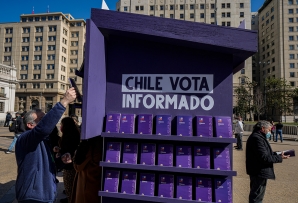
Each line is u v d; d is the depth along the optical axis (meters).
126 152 2.41
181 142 2.40
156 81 2.50
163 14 60.53
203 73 2.43
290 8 58.12
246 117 49.69
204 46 2.31
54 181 2.34
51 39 59.81
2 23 61.97
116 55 2.59
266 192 4.65
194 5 59.38
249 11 57.12
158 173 2.41
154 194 2.38
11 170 5.81
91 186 2.75
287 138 15.51
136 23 2.32
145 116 2.40
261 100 43.62
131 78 2.54
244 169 6.60
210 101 2.40
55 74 58.88
